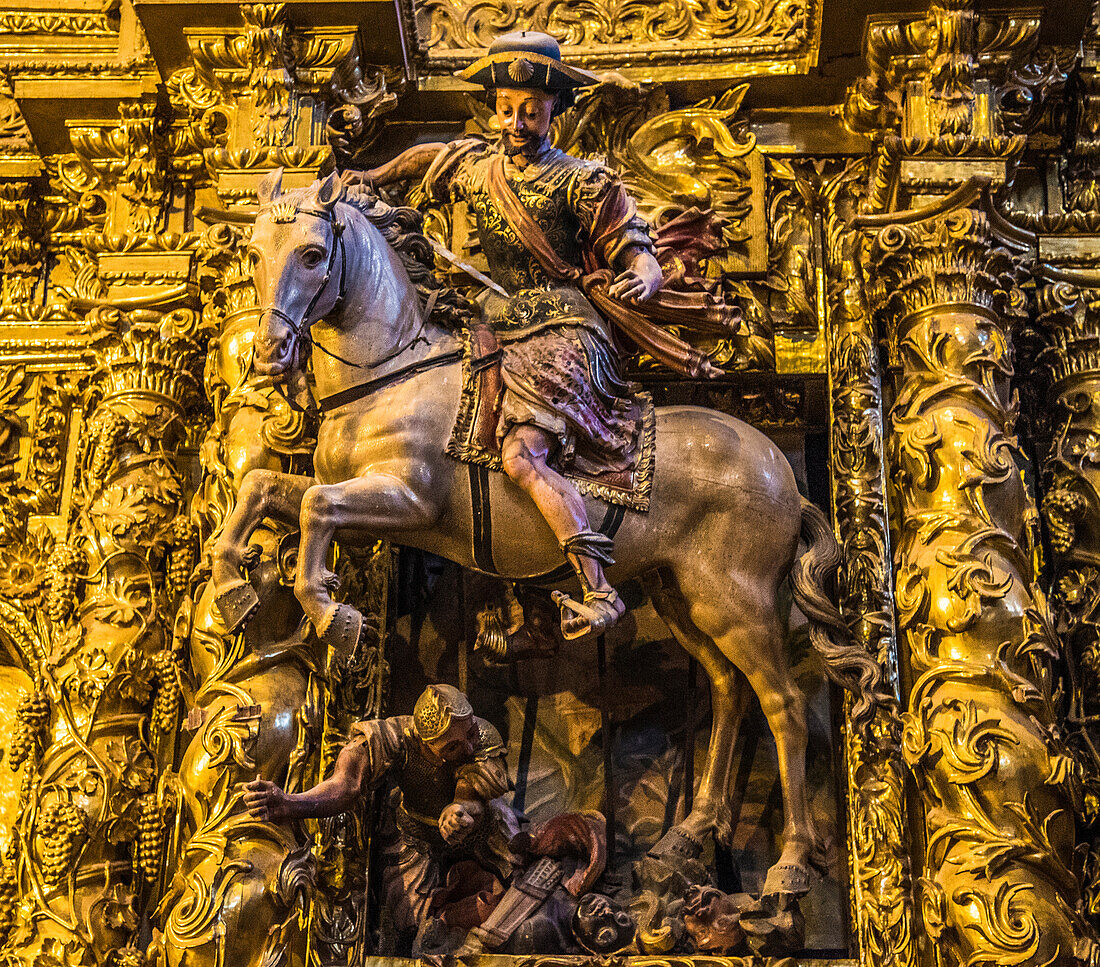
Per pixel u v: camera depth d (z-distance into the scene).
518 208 3.82
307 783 3.78
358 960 3.73
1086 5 4.21
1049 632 3.75
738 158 4.52
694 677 4.21
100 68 4.69
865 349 4.34
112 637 4.22
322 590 3.35
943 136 4.15
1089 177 4.59
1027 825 3.53
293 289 3.44
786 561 3.84
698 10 4.65
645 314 3.85
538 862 3.78
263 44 4.20
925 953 3.64
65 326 4.88
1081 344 4.36
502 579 3.80
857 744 3.90
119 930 3.99
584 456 3.71
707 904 3.65
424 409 3.62
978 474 3.86
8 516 4.66
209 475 4.10
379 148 4.69
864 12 4.23
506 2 4.71
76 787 4.04
